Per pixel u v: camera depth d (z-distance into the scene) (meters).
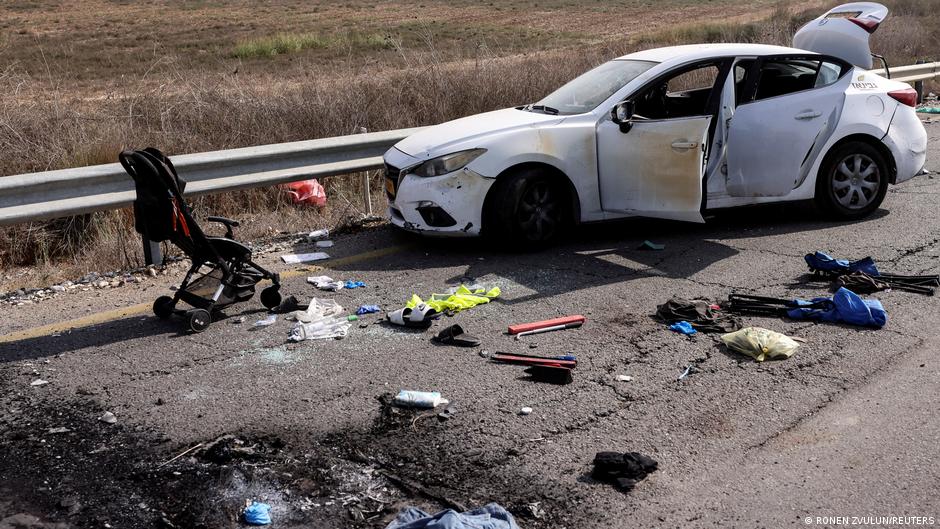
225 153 7.42
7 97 10.81
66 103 10.64
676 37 30.19
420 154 6.98
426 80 12.05
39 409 4.43
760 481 3.66
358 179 9.45
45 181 6.43
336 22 43.97
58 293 6.38
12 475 3.79
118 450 4.00
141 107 10.39
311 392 4.56
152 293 6.33
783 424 4.15
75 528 3.38
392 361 4.96
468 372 4.79
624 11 51.97
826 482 3.64
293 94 10.87
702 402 4.38
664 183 6.77
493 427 4.14
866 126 7.65
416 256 7.11
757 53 7.38
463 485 3.65
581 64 14.15
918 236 7.25
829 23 7.99
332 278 6.59
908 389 4.47
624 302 5.87
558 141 6.94
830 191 7.68
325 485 3.68
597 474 3.68
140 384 4.70
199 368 4.91
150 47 31.33
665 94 7.86
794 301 5.60
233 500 3.57
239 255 5.76
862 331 5.27
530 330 5.35
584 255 7.00
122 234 7.48
